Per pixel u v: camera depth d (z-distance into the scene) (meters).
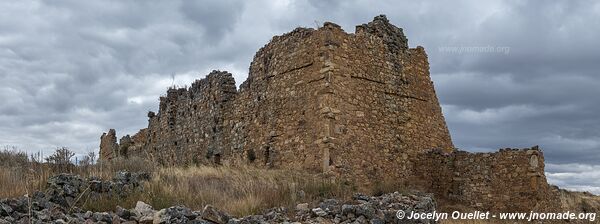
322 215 16.64
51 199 15.19
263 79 29.44
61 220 12.84
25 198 13.72
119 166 22.27
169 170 22.59
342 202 18.36
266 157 28.05
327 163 24.27
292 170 25.14
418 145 29.09
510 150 26.05
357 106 26.34
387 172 27.06
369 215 16.92
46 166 20.33
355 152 25.64
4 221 12.22
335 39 26.12
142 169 22.28
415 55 30.42
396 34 29.69
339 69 25.91
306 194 19.72
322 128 24.89
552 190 26.67
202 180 21.00
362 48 27.41
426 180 28.58
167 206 16.06
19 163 20.38
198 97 36.38
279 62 28.45
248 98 30.53
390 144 27.59
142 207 14.80
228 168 24.73
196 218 14.16
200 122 35.47
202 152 34.56
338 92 25.59
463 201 27.28
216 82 33.84
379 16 29.28
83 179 16.89
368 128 26.64
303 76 26.69
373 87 27.45
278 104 27.94
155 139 43.09
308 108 25.98
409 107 29.16
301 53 27.08
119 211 14.13
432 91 30.78
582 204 32.56
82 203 15.75
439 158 28.52
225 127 32.19
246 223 14.83
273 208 17.08
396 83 28.77
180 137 38.34
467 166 27.48
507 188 25.86
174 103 40.41
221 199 17.77
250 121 29.88
